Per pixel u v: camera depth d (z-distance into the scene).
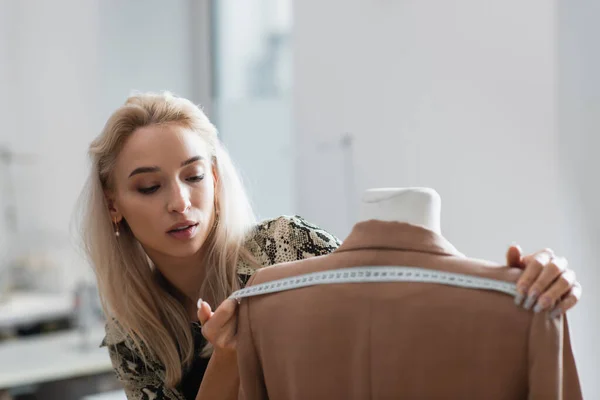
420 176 3.22
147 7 4.67
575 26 2.73
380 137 3.38
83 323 3.73
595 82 2.75
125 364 1.87
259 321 1.23
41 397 3.48
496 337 1.09
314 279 1.20
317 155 3.70
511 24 2.86
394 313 1.13
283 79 4.45
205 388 1.37
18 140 4.82
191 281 1.79
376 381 1.13
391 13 3.31
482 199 2.99
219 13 4.80
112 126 1.67
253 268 1.73
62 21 4.62
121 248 1.78
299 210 3.82
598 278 2.76
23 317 4.15
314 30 3.68
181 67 4.82
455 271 1.14
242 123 4.65
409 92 3.25
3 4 4.75
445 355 1.10
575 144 2.75
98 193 1.74
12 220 4.79
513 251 1.15
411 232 1.18
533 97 2.80
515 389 1.09
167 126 1.65
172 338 1.81
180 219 1.62
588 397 2.74
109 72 4.50
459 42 3.04
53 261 4.60
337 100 3.58
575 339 2.73
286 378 1.20
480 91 2.97
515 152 2.86
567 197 2.75
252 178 4.55
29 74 4.80
